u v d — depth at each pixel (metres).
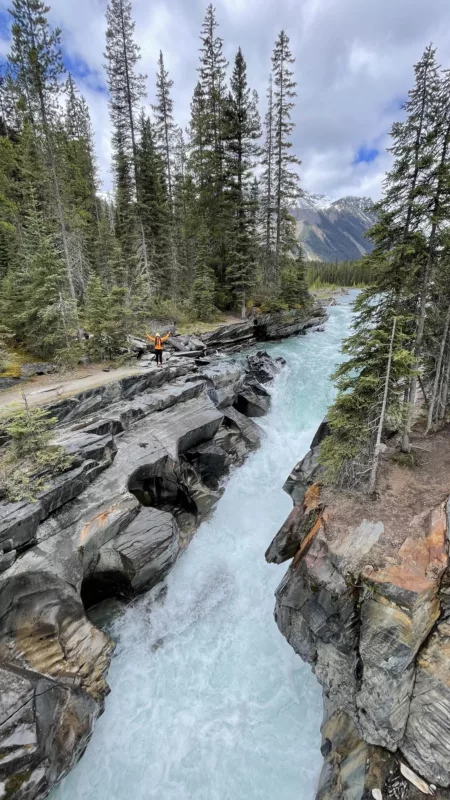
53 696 7.66
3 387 16.23
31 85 19.30
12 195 29.00
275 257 38.72
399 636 7.17
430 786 6.55
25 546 9.43
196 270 33.84
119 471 12.83
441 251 10.24
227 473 16.86
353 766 7.11
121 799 7.79
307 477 14.07
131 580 10.87
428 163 9.36
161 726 8.88
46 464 10.88
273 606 11.60
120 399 16.62
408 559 8.05
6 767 6.44
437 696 6.90
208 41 32.50
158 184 32.88
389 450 12.56
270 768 8.12
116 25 28.64
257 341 35.09
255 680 9.77
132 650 10.35
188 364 20.88
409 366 11.23
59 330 18.61
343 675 7.96
